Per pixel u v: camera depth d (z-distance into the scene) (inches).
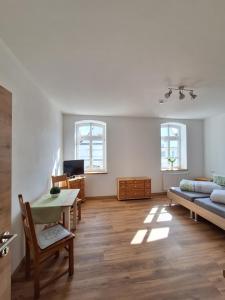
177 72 95.0
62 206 92.5
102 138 213.2
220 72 95.2
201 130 229.8
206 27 60.1
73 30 61.6
